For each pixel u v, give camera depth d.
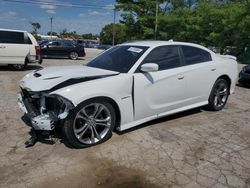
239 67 19.11
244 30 26.16
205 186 3.31
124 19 39.50
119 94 4.30
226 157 4.02
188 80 5.31
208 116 5.84
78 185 3.28
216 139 4.64
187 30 32.25
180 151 4.16
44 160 3.80
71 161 3.78
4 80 9.38
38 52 12.41
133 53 4.92
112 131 4.50
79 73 4.38
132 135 4.64
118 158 3.89
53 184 3.28
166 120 5.46
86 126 4.09
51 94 3.91
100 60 5.16
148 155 4.00
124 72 4.55
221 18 28.66
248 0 25.61
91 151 4.07
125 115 4.46
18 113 5.69
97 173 3.53
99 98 4.09
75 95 3.87
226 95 6.35
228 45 28.55
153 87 4.73
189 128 5.09
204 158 3.97
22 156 3.89
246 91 9.03
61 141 4.34
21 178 3.38
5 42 11.49
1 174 3.45
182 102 5.34
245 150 4.27
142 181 3.39
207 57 5.89
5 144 4.25
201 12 30.83
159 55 4.99
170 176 3.49
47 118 3.92
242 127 5.26
